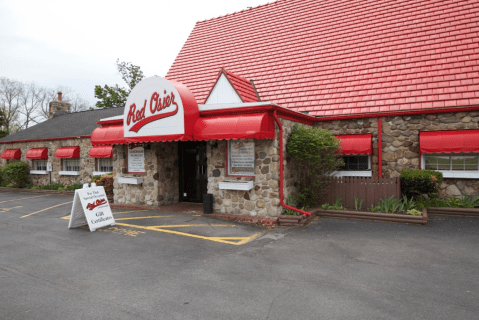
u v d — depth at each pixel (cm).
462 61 1156
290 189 1038
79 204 902
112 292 493
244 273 567
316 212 1026
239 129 899
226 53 1781
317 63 1454
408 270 573
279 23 1784
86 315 424
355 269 581
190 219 991
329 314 424
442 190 1096
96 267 600
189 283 525
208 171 1076
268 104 910
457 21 1277
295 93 1376
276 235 816
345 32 1515
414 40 1309
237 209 1012
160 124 999
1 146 2392
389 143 1156
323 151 1025
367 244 728
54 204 1416
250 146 997
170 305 452
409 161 1128
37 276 559
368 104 1201
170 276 555
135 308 443
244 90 1225
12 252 694
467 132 1024
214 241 766
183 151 1277
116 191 1303
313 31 1617
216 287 509
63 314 427
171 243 750
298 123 1112
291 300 464
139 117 1045
